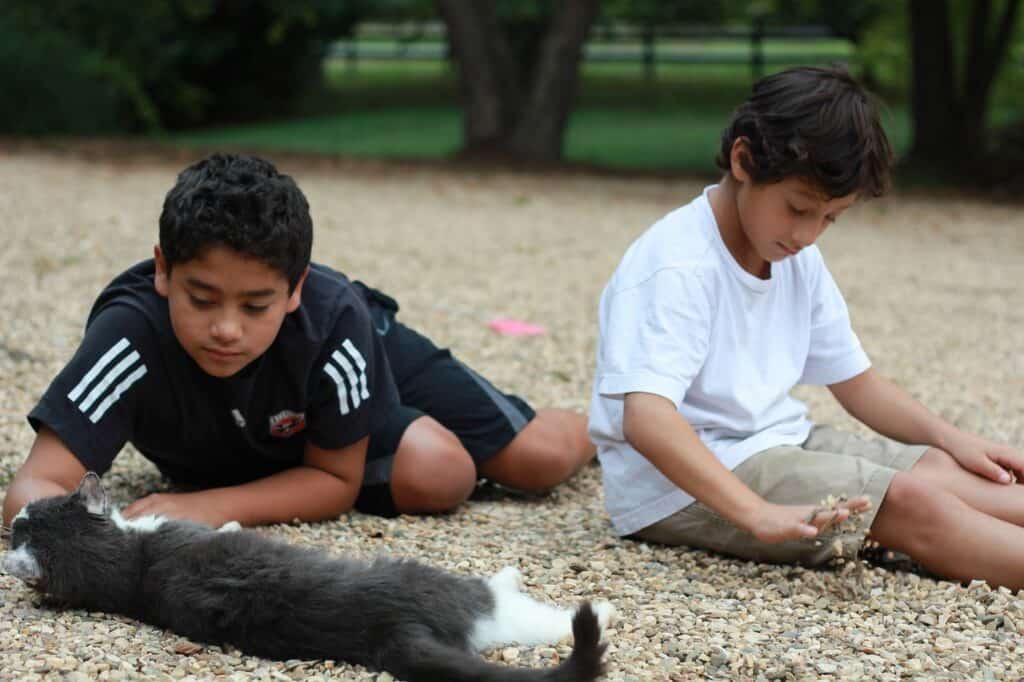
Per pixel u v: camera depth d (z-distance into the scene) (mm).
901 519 4180
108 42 23891
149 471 5246
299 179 16297
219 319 3816
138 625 3588
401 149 21828
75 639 3471
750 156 4094
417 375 5152
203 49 25156
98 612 3658
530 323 8711
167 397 4273
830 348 4773
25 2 22984
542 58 19688
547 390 6957
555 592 4070
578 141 23750
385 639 3258
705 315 4348
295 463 4684
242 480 4789
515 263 11047
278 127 25922
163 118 25719
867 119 4035
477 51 19844
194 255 3717
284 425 4453
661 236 4469
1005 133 20453
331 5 25906
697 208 4500
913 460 4410
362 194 15172
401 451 4738
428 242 11820
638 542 4645
